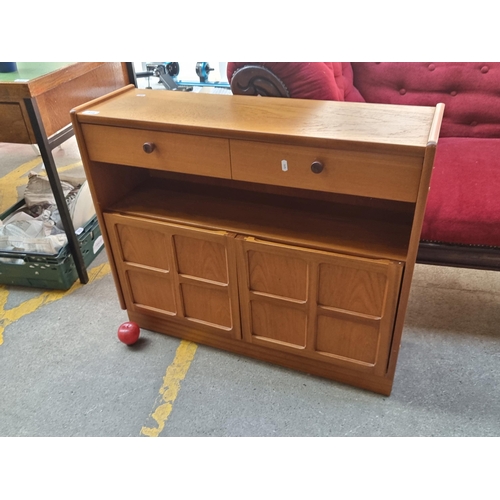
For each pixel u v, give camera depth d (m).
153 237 1.42
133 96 1.42
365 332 1.31
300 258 1.25
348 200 1.42
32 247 1.81
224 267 1.38
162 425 1.36
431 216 1.39
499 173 1.51
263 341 1.48
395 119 1.15
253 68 1.46
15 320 1.76
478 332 1.63
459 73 1.84
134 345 1.64
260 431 1.33
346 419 1.36
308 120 1.17
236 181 1.53
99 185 1.41
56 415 1.40
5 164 2.86
